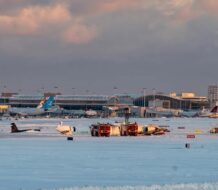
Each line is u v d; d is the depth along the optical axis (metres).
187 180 74.38
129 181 73.50
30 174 80.44
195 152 121.06
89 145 144.62
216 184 67.25
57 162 97.50
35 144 148.88
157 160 101.81
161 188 64.19
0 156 109.31
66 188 65.12
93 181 73.50
